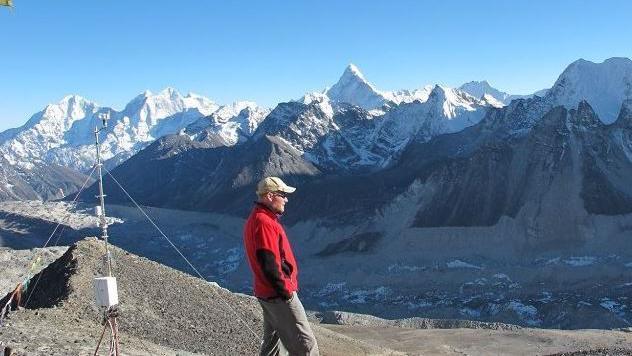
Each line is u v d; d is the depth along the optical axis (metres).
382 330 87.38
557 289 171.75
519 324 142.50
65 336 18.62
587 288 167.88
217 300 42.16
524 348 78.44
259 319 40.62
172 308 37.09
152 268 42.88
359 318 103.62
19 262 69.69
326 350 47.62
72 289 32.78
